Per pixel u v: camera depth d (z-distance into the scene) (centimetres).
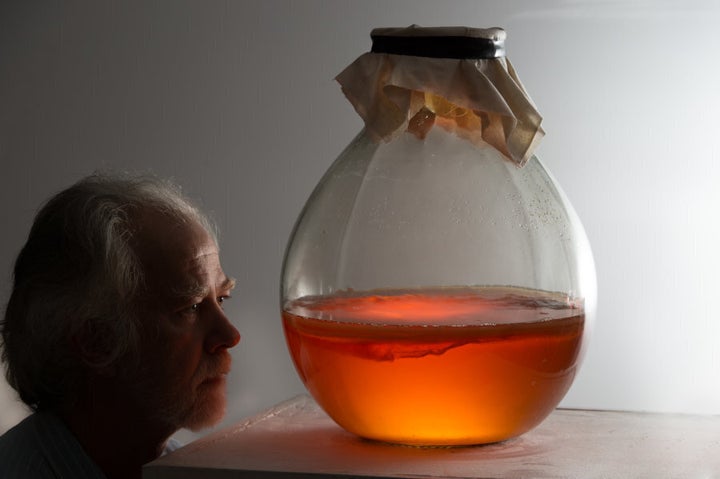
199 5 219
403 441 96
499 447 98
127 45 222
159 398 120
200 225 122
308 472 91
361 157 99
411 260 94
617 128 210
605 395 217
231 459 95
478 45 96
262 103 219
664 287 212
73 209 121
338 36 215
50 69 225
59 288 120
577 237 98
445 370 90
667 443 100
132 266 117
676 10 206
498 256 94
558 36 210
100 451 125
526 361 91
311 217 99
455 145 97
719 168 208
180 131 222
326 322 92
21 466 120
